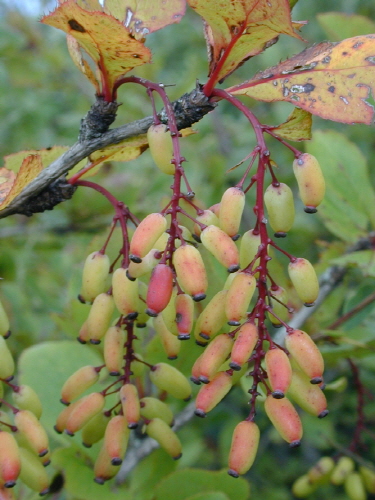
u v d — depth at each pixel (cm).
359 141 77
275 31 24
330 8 88
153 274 23
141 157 63
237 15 24
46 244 59
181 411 34
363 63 24
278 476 64
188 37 93
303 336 23
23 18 78
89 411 25
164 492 30
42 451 25
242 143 75
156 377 27
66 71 78
